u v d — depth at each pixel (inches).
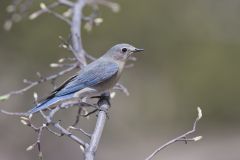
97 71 354.9
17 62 722.2
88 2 405.4
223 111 930.7
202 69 859.4
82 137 676.1
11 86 730.8
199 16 830.5
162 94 872.3
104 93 354.0
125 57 369.1
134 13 753.0
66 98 343.3
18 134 731.4
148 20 767.1
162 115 903.1
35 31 701.3
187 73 851.4
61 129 263.6
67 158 719.7
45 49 708.7
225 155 935.0
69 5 393.1
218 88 886.4
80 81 351.6
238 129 986.7
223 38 868.6
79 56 357.4
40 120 623.2
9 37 701.9
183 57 831.7
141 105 880.3
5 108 724.0
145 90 863.1
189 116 919.7
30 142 729.0
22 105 716.0
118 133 886.4
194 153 952.3
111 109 875.4
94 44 727.1
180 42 817.5
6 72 727.1
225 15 864.9
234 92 892.6
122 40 748.0
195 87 869.8
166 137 928.3
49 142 719.1
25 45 711.1
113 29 735.1
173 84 858.1
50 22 696.4
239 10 867.4
